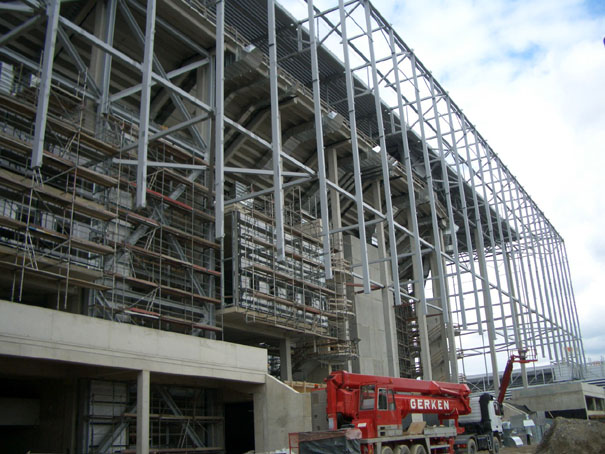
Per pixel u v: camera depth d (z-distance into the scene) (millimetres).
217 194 24297
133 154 27734
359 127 46844
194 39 31078
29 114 22203
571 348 70812
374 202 45969
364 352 42500
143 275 28125
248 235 32594
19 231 21219
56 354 19188
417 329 54594
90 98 26156
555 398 50281
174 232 28656
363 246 32188
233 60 31953
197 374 23938
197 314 30109
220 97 25531
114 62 29828
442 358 53344
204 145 31344
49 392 23547
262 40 37219
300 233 36906
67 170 22594
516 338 54375
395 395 20656
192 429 27047
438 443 21469
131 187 27766
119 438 23609
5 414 22359
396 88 40656
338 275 40312
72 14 28547
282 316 33594
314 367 40438
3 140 21000
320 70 40156
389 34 40969
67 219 23266
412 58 43688
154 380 25281
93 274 24000
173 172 29484
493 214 61219
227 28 32094
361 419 19078
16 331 18312
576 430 20406
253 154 38344
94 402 23141
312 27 33156
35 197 22250
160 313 26891
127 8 27703
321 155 30578
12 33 22609
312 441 17812
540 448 20703
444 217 54250
